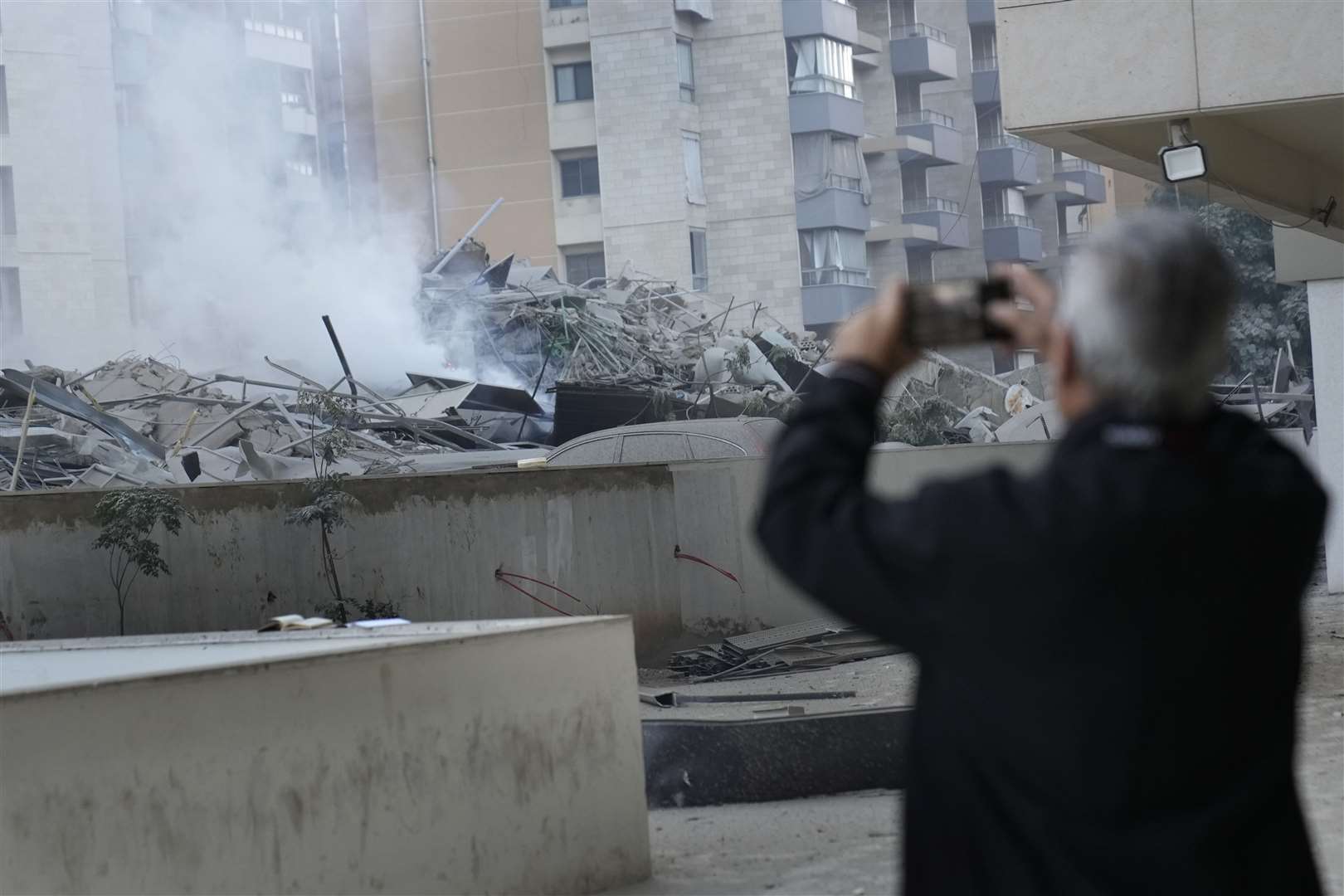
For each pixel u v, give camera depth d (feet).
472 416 84.58
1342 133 32.83
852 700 32.40
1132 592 5.42
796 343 121.80
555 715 18.25
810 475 5.98
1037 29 28.32
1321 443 49.52
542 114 164.04
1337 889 15.64
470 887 16.97
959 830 5.82
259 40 154.61
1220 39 27.40
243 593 37.63
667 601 43.29
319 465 59.21
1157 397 5.65
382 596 38.37
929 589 5.60
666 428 48.44
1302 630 6.02
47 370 79.15
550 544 40.27
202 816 14.93
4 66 133.39
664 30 160.15
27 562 35.35
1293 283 49.34
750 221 163.32
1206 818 5.49
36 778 13.93
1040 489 5.61
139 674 14.83
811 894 17.38
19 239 132.87
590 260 164.35
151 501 35.40
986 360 144.05
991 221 192.03
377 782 16.28
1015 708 5.57
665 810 24.13
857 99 168.04
